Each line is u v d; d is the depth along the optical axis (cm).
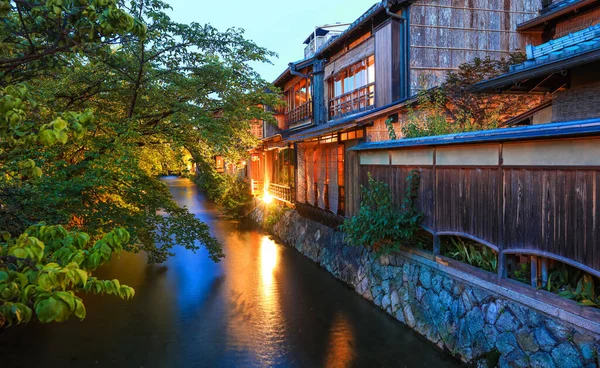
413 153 764
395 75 1250
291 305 920
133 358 692
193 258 1387
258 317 855
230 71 883
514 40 1340
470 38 1298
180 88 896
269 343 736
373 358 662
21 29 350
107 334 787
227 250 1513
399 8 1266
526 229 505
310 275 1162
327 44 1662
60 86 767
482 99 984
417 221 750
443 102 1009
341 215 1163
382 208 796
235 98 950
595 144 412
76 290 229
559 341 452
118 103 955
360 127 1041
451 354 629
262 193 2353
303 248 1455
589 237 421
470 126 927
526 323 501
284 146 1728
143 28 279
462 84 982
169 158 1115
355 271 1030
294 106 2191
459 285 639
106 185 747
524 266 555
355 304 909
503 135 512
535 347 480
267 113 1002
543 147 477
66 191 672
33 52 311
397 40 1255
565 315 444
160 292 1030
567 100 638
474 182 602
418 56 1250
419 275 753
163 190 1044
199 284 1092
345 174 1126
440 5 1267
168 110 920
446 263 668
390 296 841
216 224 2152
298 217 1645
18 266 217
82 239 247
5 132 223
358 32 1495
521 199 512
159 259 995
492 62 1087
